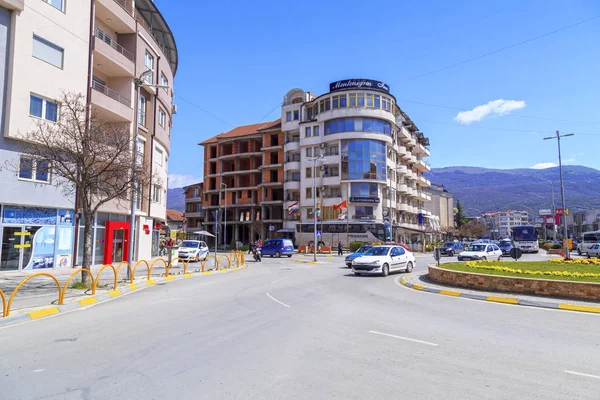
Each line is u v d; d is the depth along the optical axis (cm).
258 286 1634
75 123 1499
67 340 734
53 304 1100
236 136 7194
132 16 2692
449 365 590
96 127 1518
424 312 1050
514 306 1157
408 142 6838
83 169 1428
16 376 536
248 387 496
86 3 2292
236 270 2536
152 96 3003
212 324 877
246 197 7100
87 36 2291
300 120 6109
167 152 3594
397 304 1188
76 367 574
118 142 1557
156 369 565
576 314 1027
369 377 535
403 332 807
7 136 1852
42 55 2028
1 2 1841
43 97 2017
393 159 5988
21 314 948
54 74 2067
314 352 655
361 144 5425
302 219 5812
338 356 633
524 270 1566
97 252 2458
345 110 5491
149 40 2950
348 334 786
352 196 5372
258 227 6675
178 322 898
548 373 553
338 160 5522
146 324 876
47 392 480
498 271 1572
